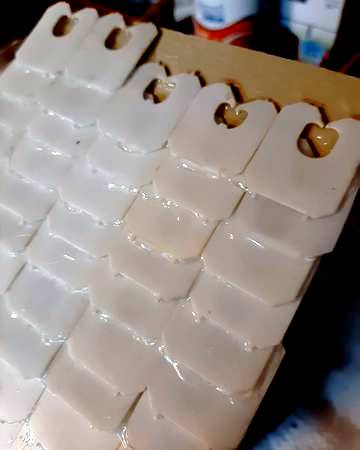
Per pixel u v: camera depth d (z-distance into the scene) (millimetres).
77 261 106
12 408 104
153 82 110
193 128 99
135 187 103
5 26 188
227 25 134
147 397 94
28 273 111
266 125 94
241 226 91
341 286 119
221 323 90
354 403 107
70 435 98
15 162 119
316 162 88
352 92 91
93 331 101
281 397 109
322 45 133
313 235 86
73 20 122
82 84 114
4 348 107
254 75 100
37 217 113
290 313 86
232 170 93
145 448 92
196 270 94
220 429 87
